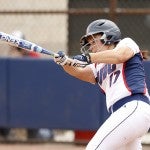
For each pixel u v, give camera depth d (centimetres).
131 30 3050
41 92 2414
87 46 1441
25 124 2444
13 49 2623
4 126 2461
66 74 2386
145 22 3072
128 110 1345
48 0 3481
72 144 2516
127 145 1420
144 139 2575
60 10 2572
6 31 3384
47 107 2417
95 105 2372
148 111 1357
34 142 2555
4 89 2442
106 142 1334
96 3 3183
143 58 1464
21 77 2425
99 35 1416
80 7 3203
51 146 2498
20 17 3406
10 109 2447
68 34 2948
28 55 2617
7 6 3394
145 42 3106
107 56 1337
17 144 2541
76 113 2394
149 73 2298
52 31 3422
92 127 2383
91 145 1345
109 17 2512
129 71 1383
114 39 1419
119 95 1374
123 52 1339
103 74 1420
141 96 1373
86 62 1355
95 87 2367
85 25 2967
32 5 3556
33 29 3438
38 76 2409
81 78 1503
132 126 1337
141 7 3039
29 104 2430
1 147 2459
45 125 2427
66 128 2414
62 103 2402
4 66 2433
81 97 2381
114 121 1345
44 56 2667
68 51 2939
